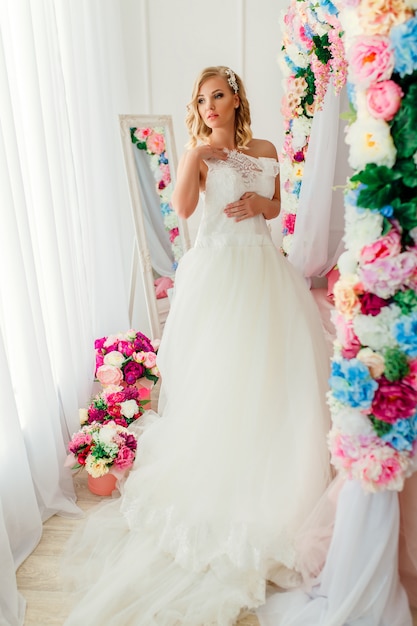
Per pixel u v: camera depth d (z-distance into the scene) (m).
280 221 3.85
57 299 2.53
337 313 1.54
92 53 3.12
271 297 2.16
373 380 1.46
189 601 1.75
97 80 3.17
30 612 1.79
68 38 2.80
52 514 2.29
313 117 2.95
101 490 2.41
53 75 2.55
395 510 1.55
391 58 1.27
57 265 2.50
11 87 2.17
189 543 1.92
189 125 2.36
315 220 3.11
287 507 1.93
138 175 3.20
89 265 3.21
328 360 2.29
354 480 1.55
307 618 1.66
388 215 1.35
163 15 3.48
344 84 2.69
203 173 2.24
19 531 2.07
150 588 1.82
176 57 3.56
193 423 2.16
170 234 3.39
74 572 1.93
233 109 2.26
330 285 3.32
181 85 3.62
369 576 1.55
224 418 2.06
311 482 1.97
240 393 2.07
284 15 3.04
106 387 2.88
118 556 1.97
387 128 1.32
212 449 2.06
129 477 2.30
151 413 2.85
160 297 3.39
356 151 1.37
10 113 2.04
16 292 2.09
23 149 2.26
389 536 1.55
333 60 2.51
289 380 2.07
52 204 2.45
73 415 2.68
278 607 1.74
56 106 2.59
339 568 1.60
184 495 2.08
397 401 1.44
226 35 3.50
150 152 3.23
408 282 1.40
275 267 2.23
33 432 2.23
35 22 2.36
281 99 3.39
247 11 3.44
